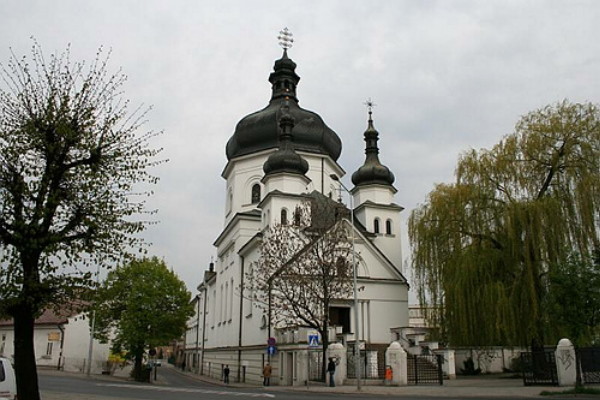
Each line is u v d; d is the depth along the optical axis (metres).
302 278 34.31
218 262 64.75
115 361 60.56
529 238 30.88
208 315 70.94
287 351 38.59
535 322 29.50
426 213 37.56
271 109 58.69
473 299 31.73
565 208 31.38
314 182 55.28
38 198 16.47
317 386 32.31
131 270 50.75
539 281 30.52
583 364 27.39
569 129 32.50
